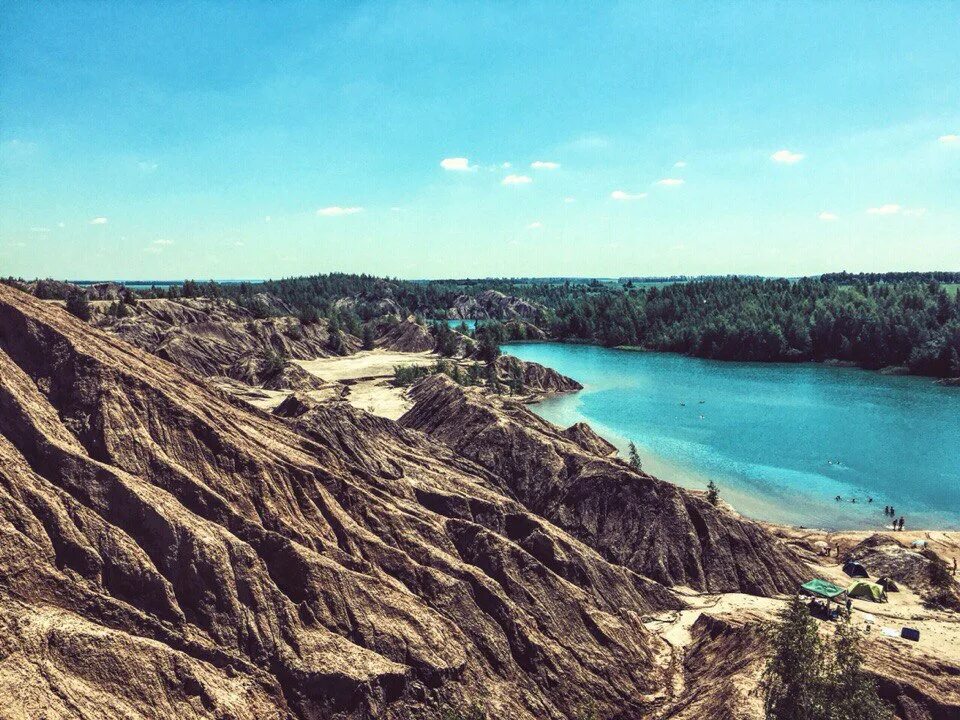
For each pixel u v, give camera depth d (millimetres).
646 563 59688
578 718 40375
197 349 155750
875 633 50125
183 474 43031
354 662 37406
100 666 32188
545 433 80750
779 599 56750
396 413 120375
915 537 71875
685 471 97438
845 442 112375
